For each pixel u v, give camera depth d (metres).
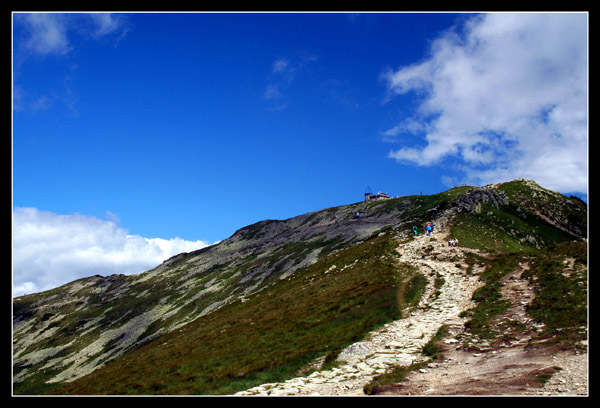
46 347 144.25
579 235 77.88
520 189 96.12
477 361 18.16
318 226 194.00
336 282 49.91
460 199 90.88
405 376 17.20
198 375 24.53
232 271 156.62
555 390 12.64
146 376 27.88
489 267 42.22
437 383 15.53
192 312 125.81
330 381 18.17
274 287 75.38
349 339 25.78
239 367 24.48
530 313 24.17
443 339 23.06
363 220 171.50
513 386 13.70
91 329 149.38
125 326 138.62
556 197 93.38
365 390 15.66
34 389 103.94
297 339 29.14
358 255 66.69
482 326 23.91
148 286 186.50
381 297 35.97
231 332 37.72
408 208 179.00
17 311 198.12
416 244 62.56
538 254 42.38
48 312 189.62
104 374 36.19
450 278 40.81
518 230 74.88
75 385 33.25
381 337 25.34
